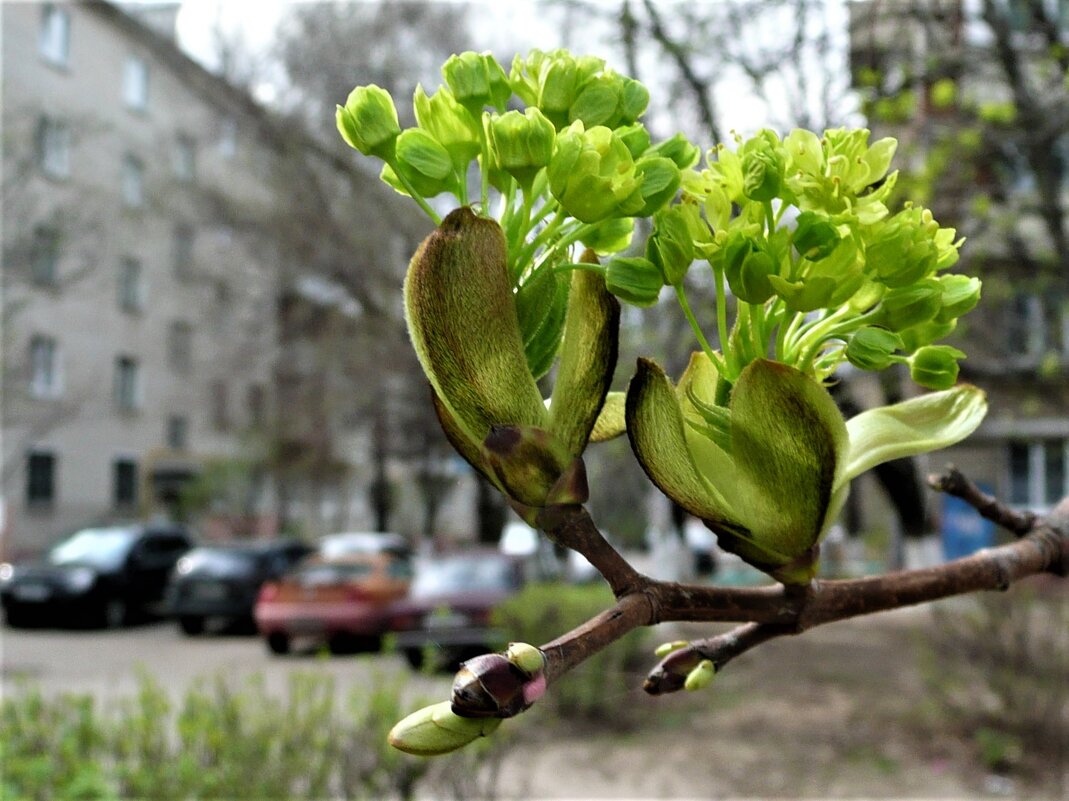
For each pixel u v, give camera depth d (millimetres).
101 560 13828
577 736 6754
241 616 12898
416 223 12234
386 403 16547
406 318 627
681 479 648
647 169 604
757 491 656
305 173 13430
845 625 10727
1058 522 815
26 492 20391
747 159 612
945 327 687
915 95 5863
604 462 13602
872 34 5441
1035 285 6027
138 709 4941
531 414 615
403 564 12211
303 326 16141
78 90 20203
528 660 490
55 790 3490
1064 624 6285
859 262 614
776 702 7441
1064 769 5754
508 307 618
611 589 601
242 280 16656
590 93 638
